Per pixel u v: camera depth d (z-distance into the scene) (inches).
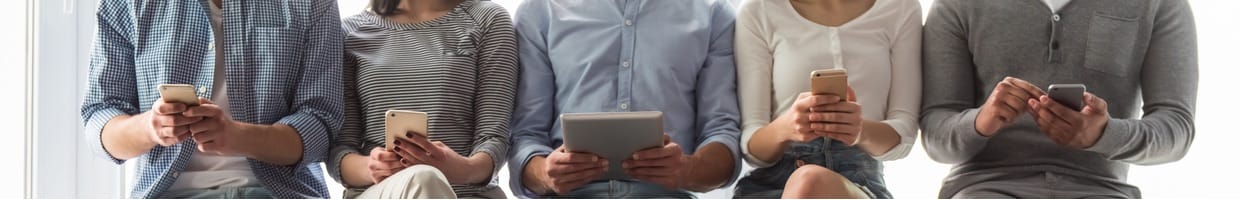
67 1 108.6
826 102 86.9
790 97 98.4
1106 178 96.0
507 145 98.0
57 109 108.2
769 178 98.0
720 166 96.3
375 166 89.0
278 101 95.7
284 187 95.4
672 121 99.2
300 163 94.3
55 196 108.0
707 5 103.5
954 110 98.5
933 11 101.4
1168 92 96.0
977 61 99.6
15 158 107.1
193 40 94.9
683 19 102.3
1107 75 97.5
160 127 85.9
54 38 107.9
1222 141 110.8
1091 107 89.5
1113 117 97.7
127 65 95.7
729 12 104.5
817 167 83.6
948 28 100.3
